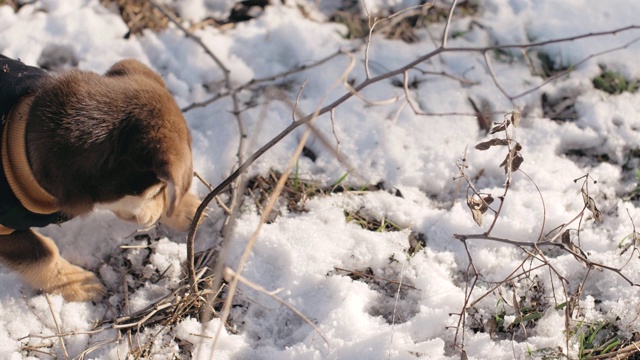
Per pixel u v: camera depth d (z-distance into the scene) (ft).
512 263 6.91
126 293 6.91
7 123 6.50
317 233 7.01
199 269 6.94
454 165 7.29
